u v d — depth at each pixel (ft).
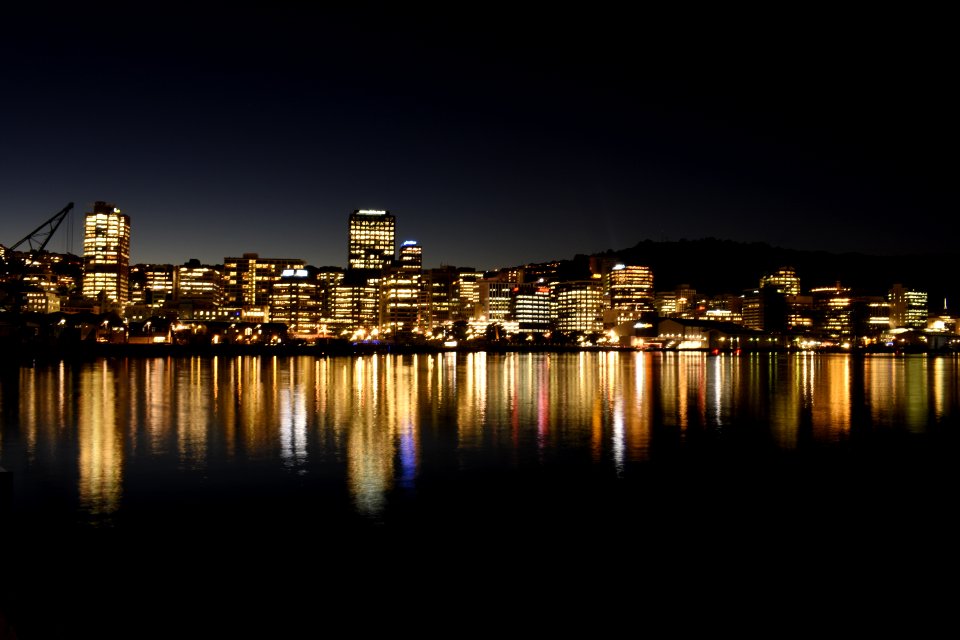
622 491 90.43
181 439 130.93
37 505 81.46
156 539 69.41
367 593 56.80
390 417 169.78
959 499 87.20
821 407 202.39
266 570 61.36
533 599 56.08
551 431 145.59
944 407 203.10
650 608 54.60
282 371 392.68
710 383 319.47
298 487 91.20
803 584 59.41
